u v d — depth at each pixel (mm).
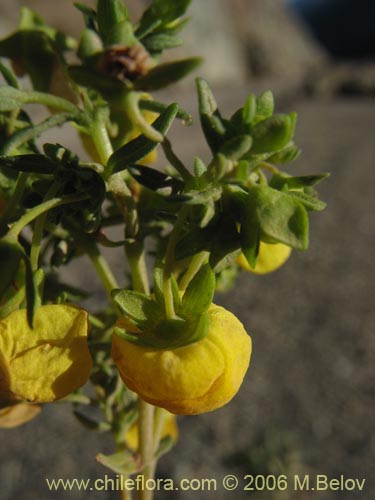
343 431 196
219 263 47
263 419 201
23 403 64
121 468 69
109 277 60
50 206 46
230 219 46
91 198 49
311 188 52
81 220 56
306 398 208
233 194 45
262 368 221
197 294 48
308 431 197
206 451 192
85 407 204
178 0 52
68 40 64
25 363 46
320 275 270
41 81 62
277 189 50
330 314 244
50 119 51
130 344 46
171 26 56
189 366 45
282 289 260
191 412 47
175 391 45
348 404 204
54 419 203
